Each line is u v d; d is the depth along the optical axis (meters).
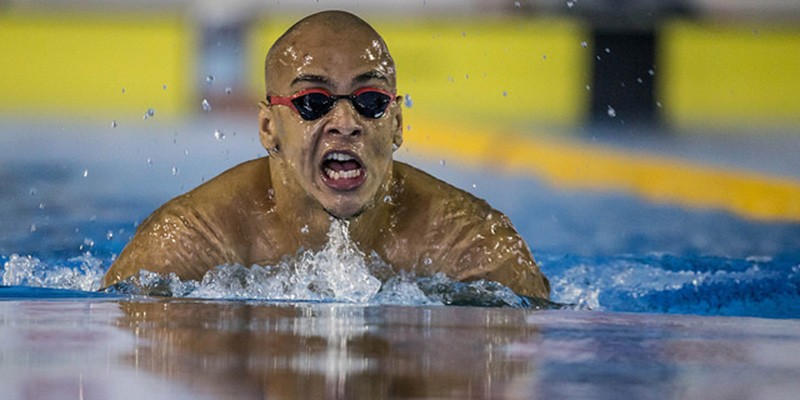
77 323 5.04
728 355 4.24
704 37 24.56
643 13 24.39
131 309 5.70
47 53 25.30
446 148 22.42
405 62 24.77
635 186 19.70
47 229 14.10
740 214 17.20
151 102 25.19
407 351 4.24
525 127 23.67
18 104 25.30
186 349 4.22
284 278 8.59
